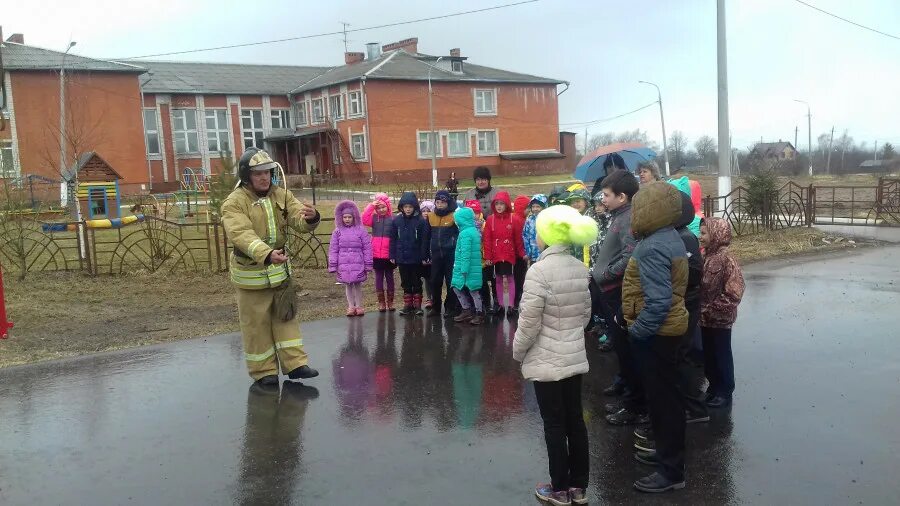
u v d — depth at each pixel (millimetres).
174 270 12234
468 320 8133
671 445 3838
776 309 8328
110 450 4605
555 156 50281
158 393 5742
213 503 3873
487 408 5289
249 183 5738
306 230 5793
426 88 44844
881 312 7996
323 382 6008
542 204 7742
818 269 11227
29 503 3898
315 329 8023
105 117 37406
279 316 5828
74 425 5043
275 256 5383
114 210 23469
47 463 4414
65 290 10617
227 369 6406
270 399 5578
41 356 6910
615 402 5367
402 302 9617
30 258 14250
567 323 3717
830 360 6195
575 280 3750
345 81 43406
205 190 37969
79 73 36312
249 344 5887
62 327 8328
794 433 4594
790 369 5969
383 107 43312
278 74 49875
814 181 38219
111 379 6121
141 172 38688
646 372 3873
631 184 5039
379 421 5062
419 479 4109
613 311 4953
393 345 7227
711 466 4152
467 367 6375
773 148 78062
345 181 44531
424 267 8602
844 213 21766
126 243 16938
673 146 76062
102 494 3996
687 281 3977
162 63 46500
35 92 34688
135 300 10070
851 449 4316
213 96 45188
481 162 47719
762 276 10711
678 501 3756
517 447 4547
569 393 3766
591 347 6957
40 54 35625
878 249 13555
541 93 50125
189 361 6676
